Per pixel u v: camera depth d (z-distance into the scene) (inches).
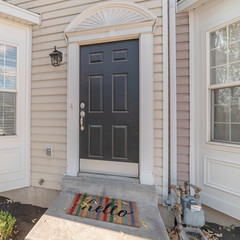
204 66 83.9
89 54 95.4
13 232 76.0
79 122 95.6
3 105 99.0
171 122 86.9
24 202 102.5
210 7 81.3
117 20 89.4
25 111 103.3
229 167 75.9
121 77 91.1
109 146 92.1
